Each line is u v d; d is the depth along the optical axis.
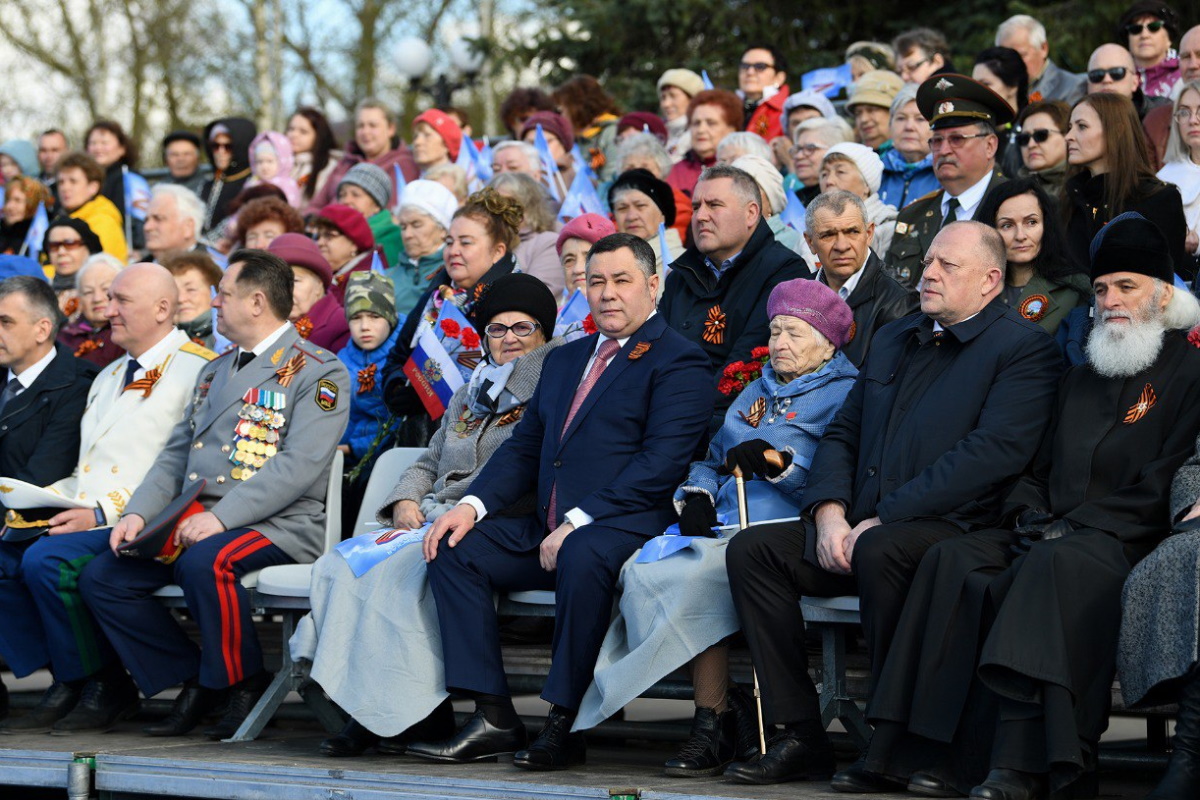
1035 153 8.92
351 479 8.65
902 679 5.75
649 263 7.09
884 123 10.47
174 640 7.76
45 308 8.93
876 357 6.66
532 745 6.45
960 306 6.40
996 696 5.61
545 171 11.42
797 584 6.16
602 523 6.64
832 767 6.14
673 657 6.18
